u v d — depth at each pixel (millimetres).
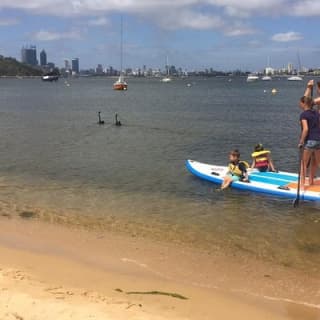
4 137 28484
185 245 9852
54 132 31281
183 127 34500
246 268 8633
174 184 15422
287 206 12680
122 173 17312
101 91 115750
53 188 15039
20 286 7438
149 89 132000
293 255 9250
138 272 8484
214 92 109750
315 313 6930
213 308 7020
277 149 23375
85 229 10953
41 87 150250
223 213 12133
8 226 11211
